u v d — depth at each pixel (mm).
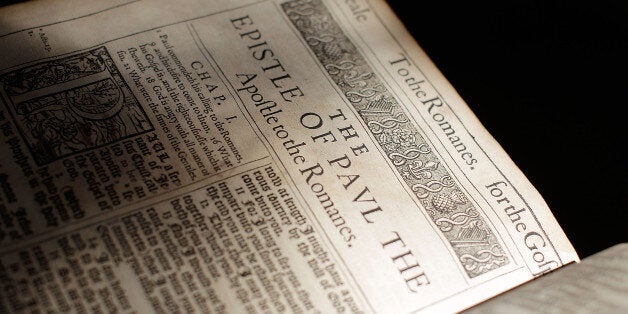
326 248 415
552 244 430
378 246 419
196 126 440
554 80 491
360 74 474
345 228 421
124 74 450
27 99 434
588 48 500
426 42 500
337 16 494
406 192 436
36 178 415
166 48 463
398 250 419
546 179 465
